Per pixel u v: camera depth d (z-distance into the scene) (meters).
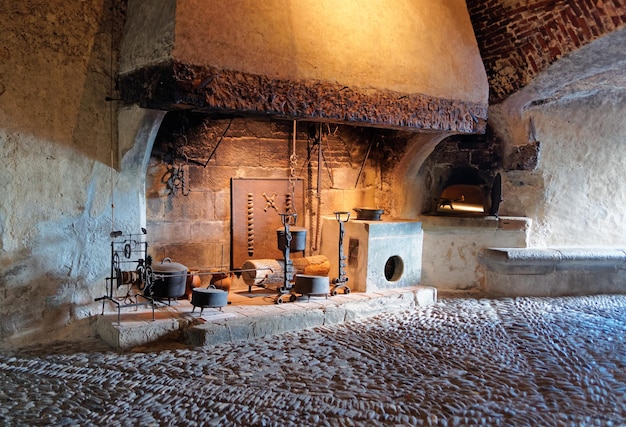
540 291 5.87
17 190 3.72
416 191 5.88
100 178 4.09
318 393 3.20
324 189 5.62
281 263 4.88
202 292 4.15
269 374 3.46
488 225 5.82
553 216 6.04
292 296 4.75
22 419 2.79
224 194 5.03
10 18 3.66
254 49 3.67
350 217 5.68
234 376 3.40
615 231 6.27
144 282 3.94
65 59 3.87
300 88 3.89
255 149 5.17
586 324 4.76
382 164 5.89
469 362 3.77
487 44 5.35
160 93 3.48
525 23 4.96
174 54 3.36
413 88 4.51
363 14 4.26
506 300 5.58
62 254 3.96
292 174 5.36
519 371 3.63
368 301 4.86
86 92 3.97
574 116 5.97
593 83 5.46
